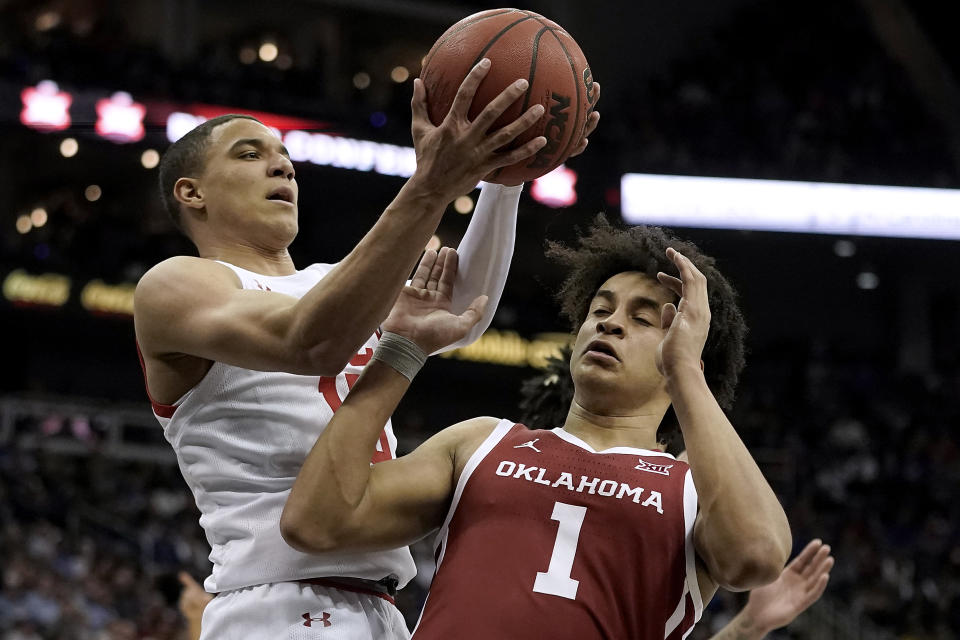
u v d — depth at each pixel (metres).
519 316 19.97
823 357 21.12
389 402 2.71
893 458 18.61
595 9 22.27
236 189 3.02
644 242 3.07
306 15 21.92
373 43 22.45
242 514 2.77
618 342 2.88
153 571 13.27
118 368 19.44
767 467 17.64
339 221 20.22
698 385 2.65
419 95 2.59
